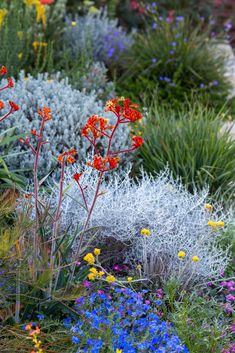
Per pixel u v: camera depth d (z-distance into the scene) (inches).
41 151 223.1
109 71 342.6
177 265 181.0
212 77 336.8
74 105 241.4
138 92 326.3
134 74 339.6
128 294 158.9
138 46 351.9
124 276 183.9
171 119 258.8
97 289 165.6
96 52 341.4
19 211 167.0
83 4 393.4
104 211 188.1
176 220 192.2
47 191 205.2
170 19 379.2
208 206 190.4
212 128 249.8
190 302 170.1
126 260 184.2
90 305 157.8
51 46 293.1
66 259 163.5
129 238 184.7
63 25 340.2
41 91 244.5
